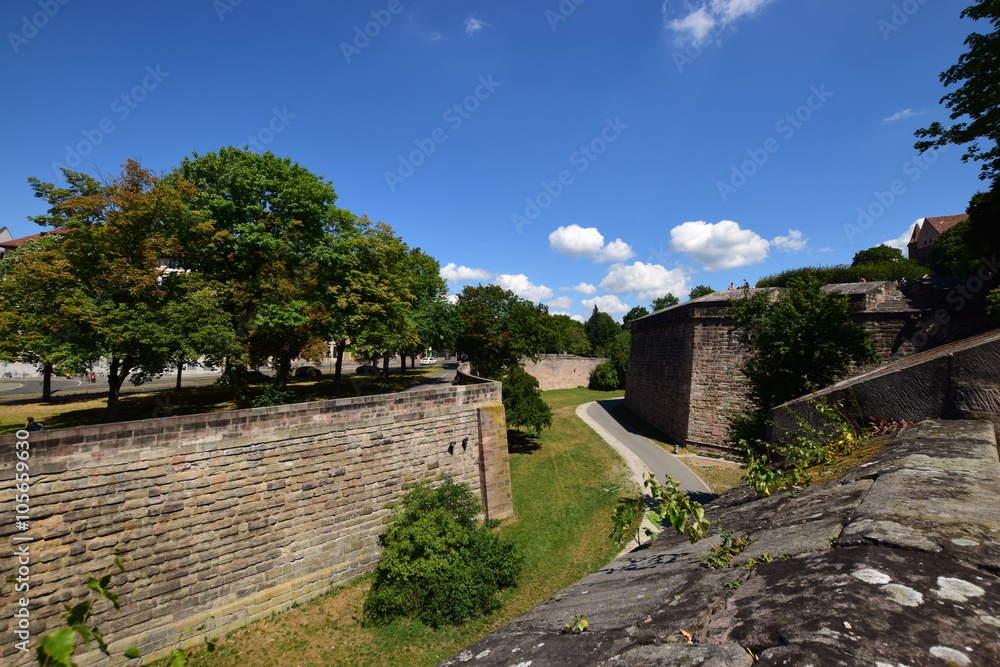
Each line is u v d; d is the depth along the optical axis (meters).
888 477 2.33
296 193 24.20
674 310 32.53
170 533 11.57
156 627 11.23
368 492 15.61
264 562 13.09
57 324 17.20
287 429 13.73
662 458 27.12
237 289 22.59
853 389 4.36
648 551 3.01
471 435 19.27
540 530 18.38
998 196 15.93
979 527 1.59
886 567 1.41
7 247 45.59
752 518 2.77
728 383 27.22
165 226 20.27
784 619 1.27
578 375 65.94
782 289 17.12
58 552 10.09
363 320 28.06
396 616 13.11
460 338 40.44
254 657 11.56
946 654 0.98
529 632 2.04
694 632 1.44
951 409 3.62
